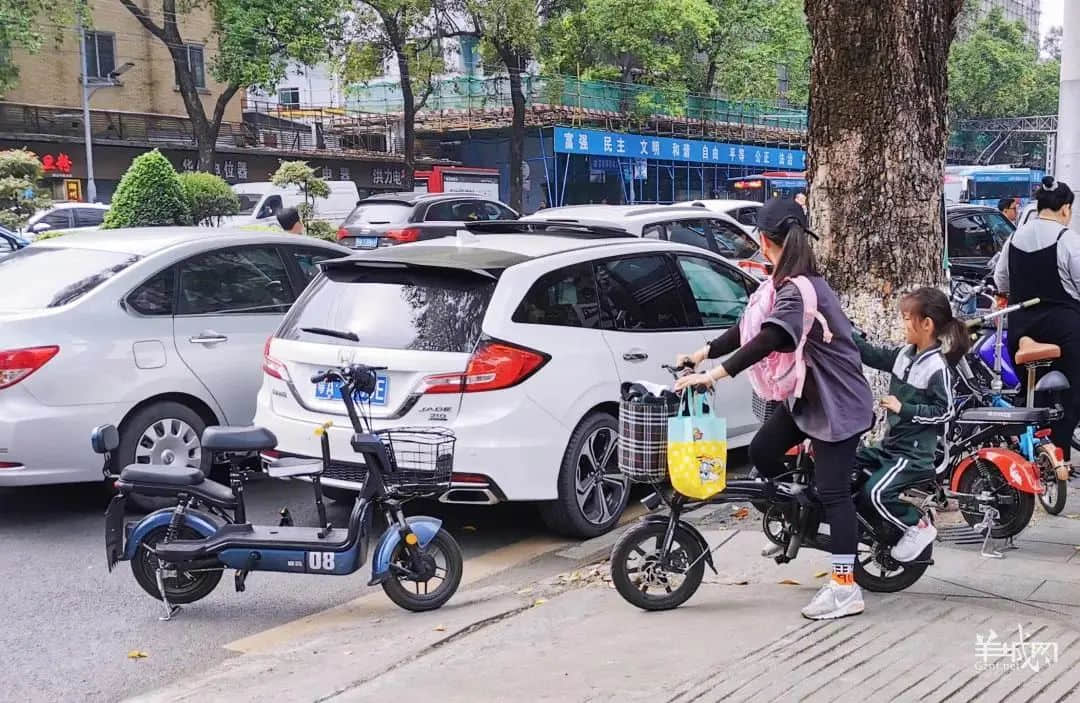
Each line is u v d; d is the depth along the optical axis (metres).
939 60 6.34
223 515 5.20
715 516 6.40
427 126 43.81
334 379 5.01
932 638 4.25
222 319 7.27
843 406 4.36
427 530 5.05
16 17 28.22
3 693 4.30
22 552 6.20
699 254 7.34
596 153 41.91
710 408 4.50
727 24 46.06
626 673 4.01
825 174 6.47
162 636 4.93
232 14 30.41
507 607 5.08
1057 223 6.30
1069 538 5.73
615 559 4.67
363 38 33.62
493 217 21.02
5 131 30.83
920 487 4.85
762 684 3.84
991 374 7.30
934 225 6.40
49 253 7.33
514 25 33.34
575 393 6.02
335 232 24.42
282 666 4.42
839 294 6.46
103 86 33.09
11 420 6.26
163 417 6.91
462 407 5.70
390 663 4.34
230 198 23.67
